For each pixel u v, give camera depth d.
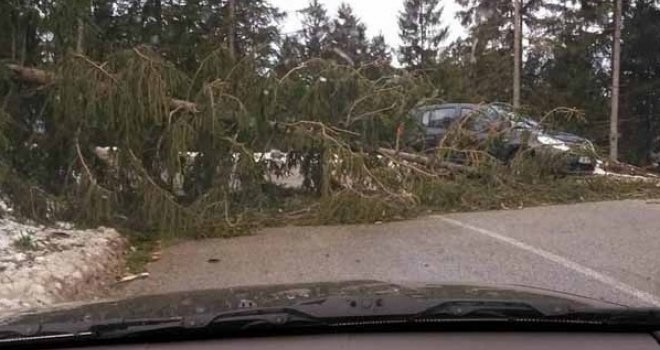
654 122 33.19
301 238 9.23
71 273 6.48
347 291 3.02
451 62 32.09
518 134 12.48
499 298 2.81
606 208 11.32
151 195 9.45
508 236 8.97
